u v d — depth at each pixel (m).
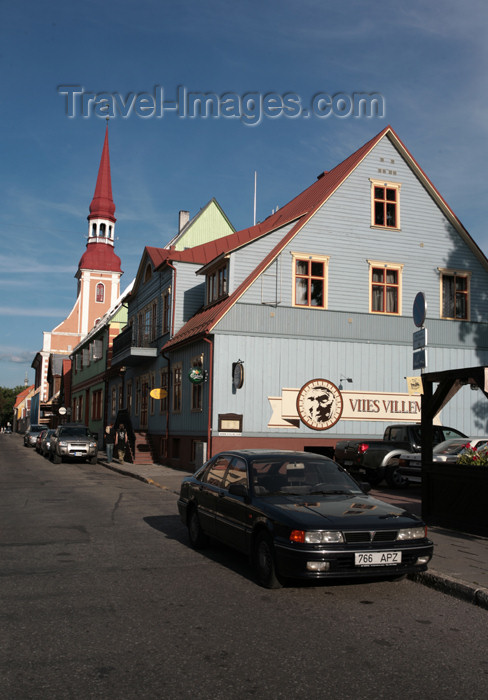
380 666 4.55
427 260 23.19
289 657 4.69
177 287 25.69
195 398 22.20
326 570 6.20
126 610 5.87
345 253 22.16
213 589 6.66
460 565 7.48
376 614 5.86
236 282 21.67
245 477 7.78
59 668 4.45
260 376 20.67
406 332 22.64
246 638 5.10
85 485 18.28
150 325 28.91
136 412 32.19
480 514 9.62
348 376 21.67
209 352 20.53
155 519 11.59
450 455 15.38
